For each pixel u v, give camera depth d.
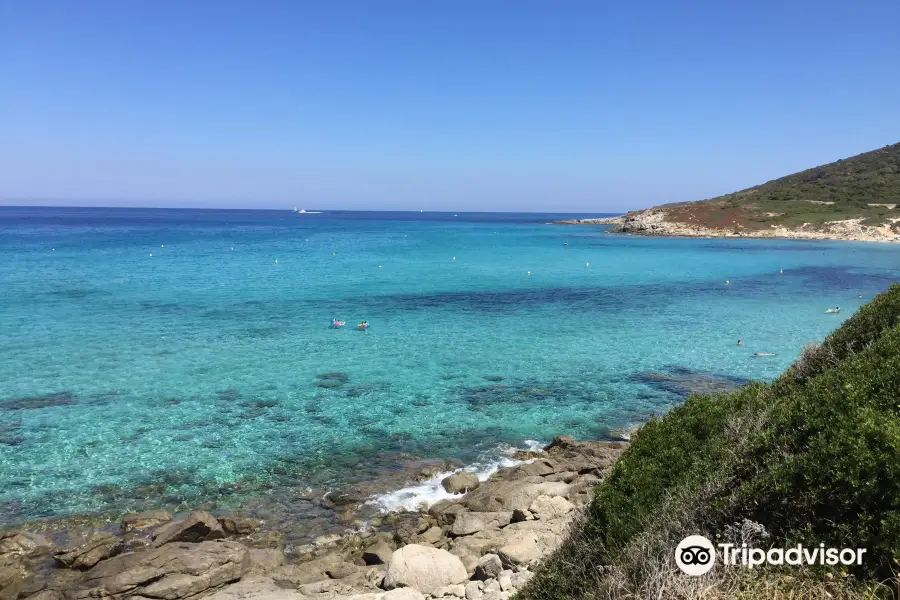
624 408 18.91
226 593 9.53
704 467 7.33
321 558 10.73
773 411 7.39
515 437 16.66
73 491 13.17
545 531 10.76
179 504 12.77
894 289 10.30
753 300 39.84
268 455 15.21
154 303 35.66
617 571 5.70
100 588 9.34
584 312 35.19
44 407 18.09
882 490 4.73
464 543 10.91
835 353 9.55
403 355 24.84
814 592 4.51
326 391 20.14
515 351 25.70
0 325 29.08
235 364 23.05
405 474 14.37
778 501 5.42
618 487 7.93
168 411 18.02
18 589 9.80
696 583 4.98
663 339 28.16
